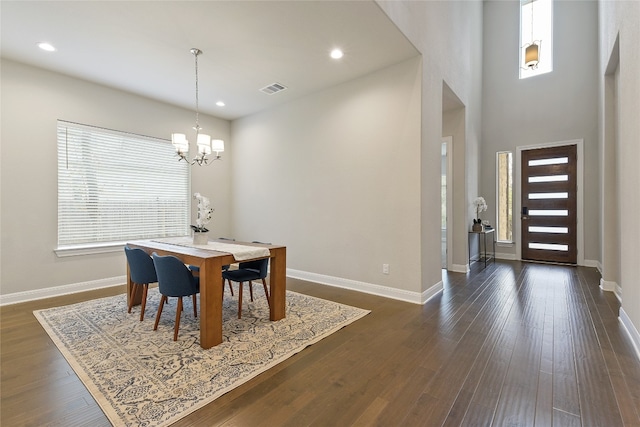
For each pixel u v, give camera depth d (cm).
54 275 385
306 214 470
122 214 452
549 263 605
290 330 276
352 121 414
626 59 277
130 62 364
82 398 178
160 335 264
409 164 362
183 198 528
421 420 160
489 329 279
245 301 362
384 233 383
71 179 404
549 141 620
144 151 477
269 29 298
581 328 279
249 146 559
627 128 275
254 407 171
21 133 363
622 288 291
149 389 186
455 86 478
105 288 420
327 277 441
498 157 679
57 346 243
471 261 611
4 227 351
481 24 681
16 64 360
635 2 246
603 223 409
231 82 421
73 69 381
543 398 178
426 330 277
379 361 221
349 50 340
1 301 346
